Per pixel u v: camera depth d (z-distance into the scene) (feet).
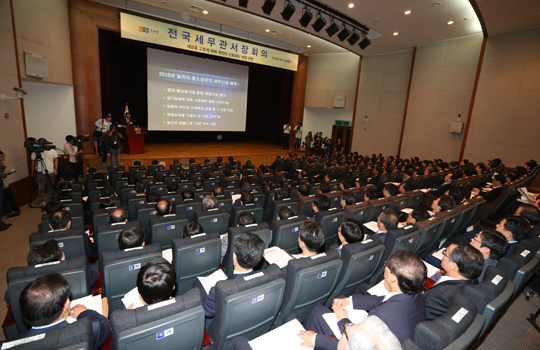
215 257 8.57
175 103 42.60
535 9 24.67
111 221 9.95
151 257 7.27
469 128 35.17
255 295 5.43
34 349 3.90
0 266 13.19
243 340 5.24
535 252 8.79
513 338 8.70
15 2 21.91
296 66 47.19
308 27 34.55
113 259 7.02
